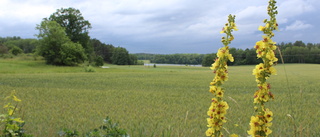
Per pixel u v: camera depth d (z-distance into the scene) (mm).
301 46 108250
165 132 7102
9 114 4523
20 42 144375
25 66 68250
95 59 86375
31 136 4812
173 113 10797
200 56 167375
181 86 23453
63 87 21562
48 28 75438
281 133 7273
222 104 3535
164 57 177000
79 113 10531
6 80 26625
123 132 4742
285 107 12039
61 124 8438
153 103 13492
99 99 14859
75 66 77125
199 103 13633
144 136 6766
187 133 7328
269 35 3174
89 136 4895
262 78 3162
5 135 4406
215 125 3549
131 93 17875
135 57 142000
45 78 30250
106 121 4906
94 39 139875
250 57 105312
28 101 13602
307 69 63438
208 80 30484
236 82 27078
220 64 3484
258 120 3133
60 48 75625
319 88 20906
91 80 28953
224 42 3492
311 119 9203
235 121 8812
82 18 85312
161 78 33250
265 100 3141
